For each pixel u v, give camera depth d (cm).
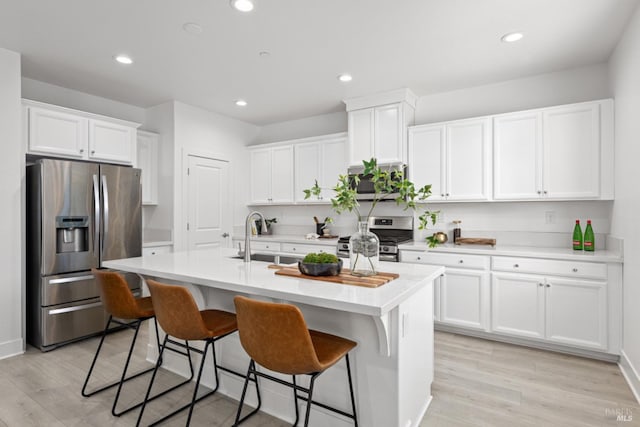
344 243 388
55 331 299
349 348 157
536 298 290
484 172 338
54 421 195
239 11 233
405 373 174
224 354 226
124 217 350
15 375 248
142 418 198
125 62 310
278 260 244
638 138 227
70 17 239
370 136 396
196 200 444
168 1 221
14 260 285
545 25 250
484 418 197
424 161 370
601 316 266
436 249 335
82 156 338
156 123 435
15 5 224
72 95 378
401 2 223
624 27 251
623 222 259
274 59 306
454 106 382
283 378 198
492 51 290
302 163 467
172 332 177
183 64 316
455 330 336
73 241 320
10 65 285
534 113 315
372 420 172
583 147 294
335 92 388
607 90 307
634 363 232
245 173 519
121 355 285
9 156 283
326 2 223
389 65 318
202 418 198
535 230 341
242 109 454
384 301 140
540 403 212
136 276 358
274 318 134
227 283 178
